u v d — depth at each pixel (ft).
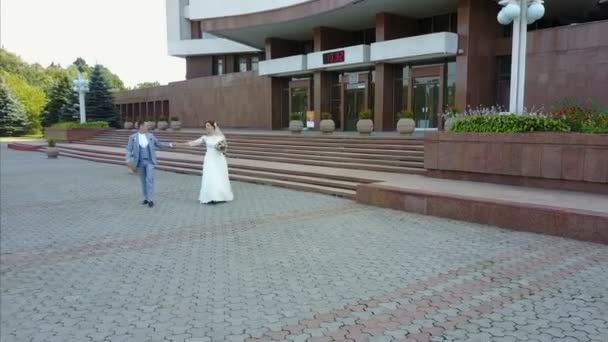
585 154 27.81
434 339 12.00
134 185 46.19
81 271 19.39
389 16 76.54
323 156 51.80
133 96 156.35
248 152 60.75
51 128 116.37
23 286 17.81
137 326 13.70
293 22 85.71
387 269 18.04
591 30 56.13
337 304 14.70
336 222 26.63
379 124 76.89
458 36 66.64
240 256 20.56
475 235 22.71
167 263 19.98
